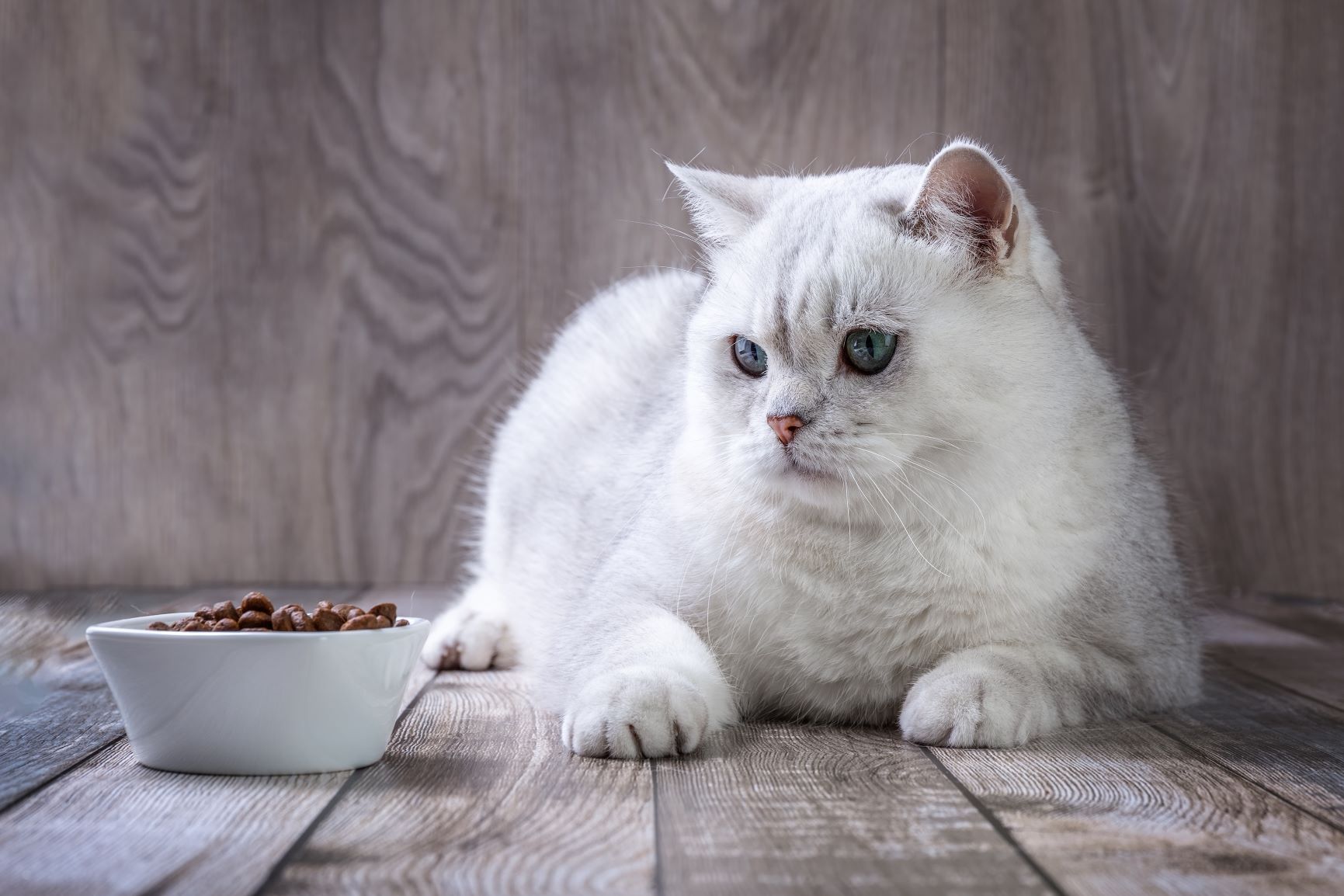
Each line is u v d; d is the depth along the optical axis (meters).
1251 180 1.46
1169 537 1.01
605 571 0.98
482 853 0.72
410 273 1.47
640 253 1.47
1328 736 0.90
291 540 1.47
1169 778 0.82
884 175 0.97
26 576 1.45
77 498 1.45
